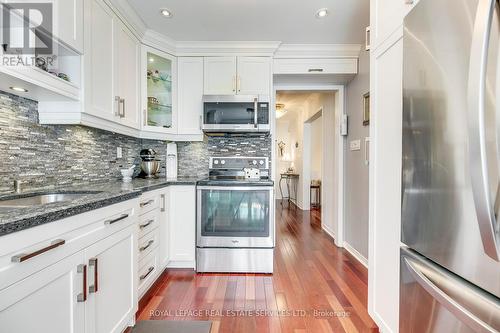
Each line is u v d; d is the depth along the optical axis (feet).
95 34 5.80
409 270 3.46
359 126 9.38
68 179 6.23
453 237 2.77
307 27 8.27
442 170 2.91
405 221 3.67
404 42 3.67
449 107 2.79
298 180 20.58
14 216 2.67
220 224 8.25
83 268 3.60
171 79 9.39
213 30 8.48
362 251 9.02
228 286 7.27
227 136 10.50
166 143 10.26
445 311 2.87
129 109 7.56
